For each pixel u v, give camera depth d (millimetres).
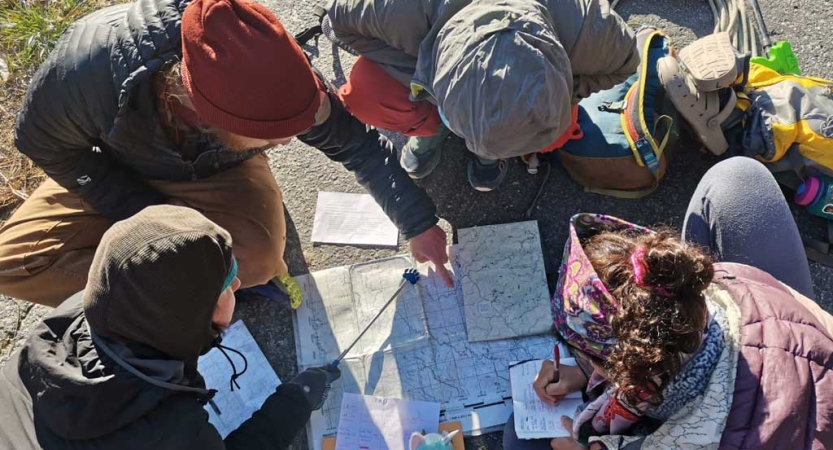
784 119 1948
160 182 1750
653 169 1958
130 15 1383
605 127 1974
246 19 1229
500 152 1469
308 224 2180
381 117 1809
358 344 2002
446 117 1495
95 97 1409
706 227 1575
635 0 2414
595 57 1537
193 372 1228
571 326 1175
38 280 1725
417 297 2047
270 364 2006
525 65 1342
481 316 2002
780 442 1016
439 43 1455
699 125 1964
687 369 1064
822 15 2314
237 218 1765
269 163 2258
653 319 994
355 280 2086
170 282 1065
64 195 1779
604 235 1177
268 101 1247
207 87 1242
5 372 1310
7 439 1221
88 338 1173
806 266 1514
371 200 2191
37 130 1479
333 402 1931
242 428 1540
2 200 2232
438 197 2189
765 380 1048
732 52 1868
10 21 2443
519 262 2055
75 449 1169
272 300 2062
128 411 1130
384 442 1864
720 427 1045
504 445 1817
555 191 2174
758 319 1117
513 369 1893
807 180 1997
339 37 1683
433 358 1975
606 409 1314
